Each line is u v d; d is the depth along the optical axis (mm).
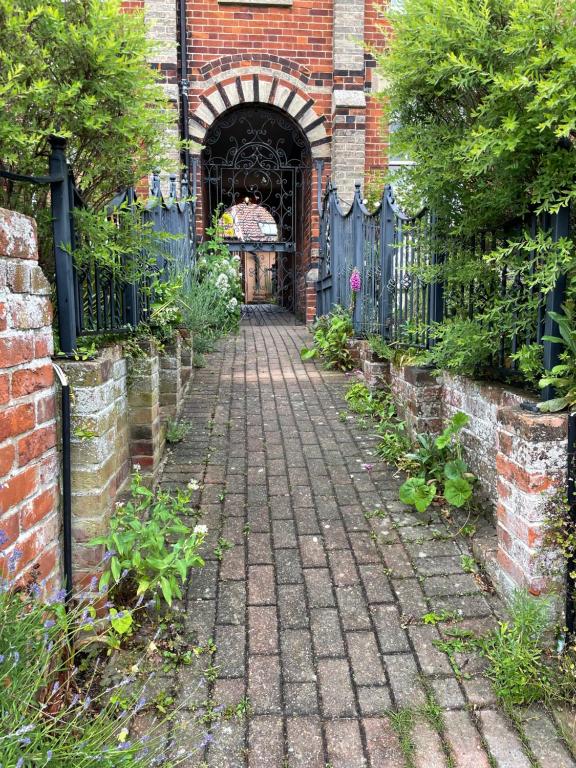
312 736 2027
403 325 4648
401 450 4078
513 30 2426
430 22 2660
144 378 3545
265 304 17422
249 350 7535
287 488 3746
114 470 2898
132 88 2680
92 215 2666
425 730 2045
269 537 3199
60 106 2406
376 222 5715
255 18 8758
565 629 2303
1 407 1841
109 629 2330
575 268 2430
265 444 4441
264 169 10367
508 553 2576
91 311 2834
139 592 2416
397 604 2668
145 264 3855
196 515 3400
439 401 3992
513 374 3068
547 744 1985
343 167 8852
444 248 3580
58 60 2453
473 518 3295
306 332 8922
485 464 3275
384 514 3406
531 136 2404
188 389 5645
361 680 2260
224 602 2691
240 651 2404
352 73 8844
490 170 2830
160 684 2240
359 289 6379
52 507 2240
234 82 8805
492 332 3010
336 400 5465
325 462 4129
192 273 7492
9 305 1891
